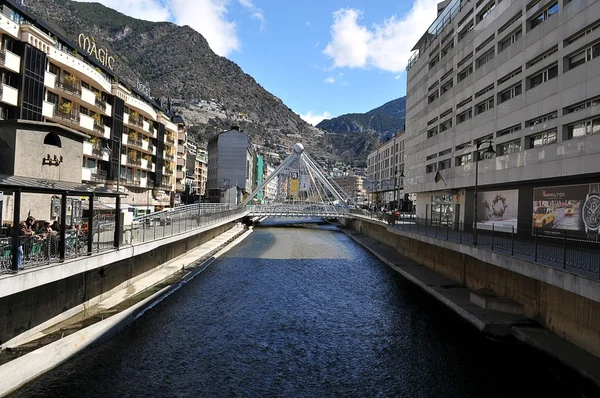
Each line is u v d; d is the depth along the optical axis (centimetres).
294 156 8344
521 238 2353
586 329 1451
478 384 1315
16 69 2869
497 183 2650
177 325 1817
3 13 2970
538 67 2253
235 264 3488
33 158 1834
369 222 5966
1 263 1158
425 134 4191
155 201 5750
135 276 2409
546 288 1719
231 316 1991
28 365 1188
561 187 2145
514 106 2488
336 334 1788
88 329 1513
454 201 3616
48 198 1972
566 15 2025
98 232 1698
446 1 4209
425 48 4262
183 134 7094
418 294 2536
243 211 6612
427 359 1516
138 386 1252
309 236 6444
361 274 3200
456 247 2238
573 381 1294
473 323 1873
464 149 3195
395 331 1825
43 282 1271
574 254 1452
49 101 3344
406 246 4000
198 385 1284
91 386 1228
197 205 3931
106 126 4241
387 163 10031
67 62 3409
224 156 9506
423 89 4278
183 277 2739
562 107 2034
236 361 1476
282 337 1736
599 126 1816
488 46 2845
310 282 2850
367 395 1260
